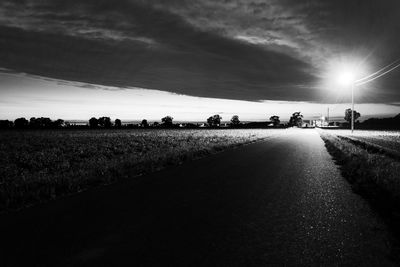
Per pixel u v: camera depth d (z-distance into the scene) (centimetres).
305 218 720
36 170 1564
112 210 775
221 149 2780
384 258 504
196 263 476
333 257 506
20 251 516
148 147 2866
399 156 2050
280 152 2525
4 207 791
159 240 571
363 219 714
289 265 475
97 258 491
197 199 901
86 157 2142
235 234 609
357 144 3434
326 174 1383
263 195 958
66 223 666
